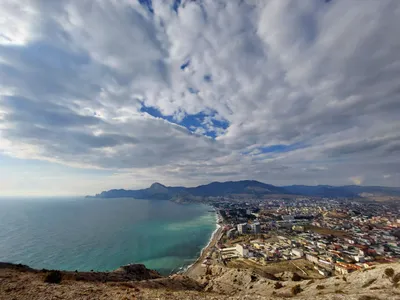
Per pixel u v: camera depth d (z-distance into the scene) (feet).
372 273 102.22
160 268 352.90
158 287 119.75
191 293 80.59
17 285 75.97
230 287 167.94
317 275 306.55
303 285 125.39
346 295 69.41
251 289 151.33
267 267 343.67
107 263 354.95
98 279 124.88
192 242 535.19
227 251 448.24
